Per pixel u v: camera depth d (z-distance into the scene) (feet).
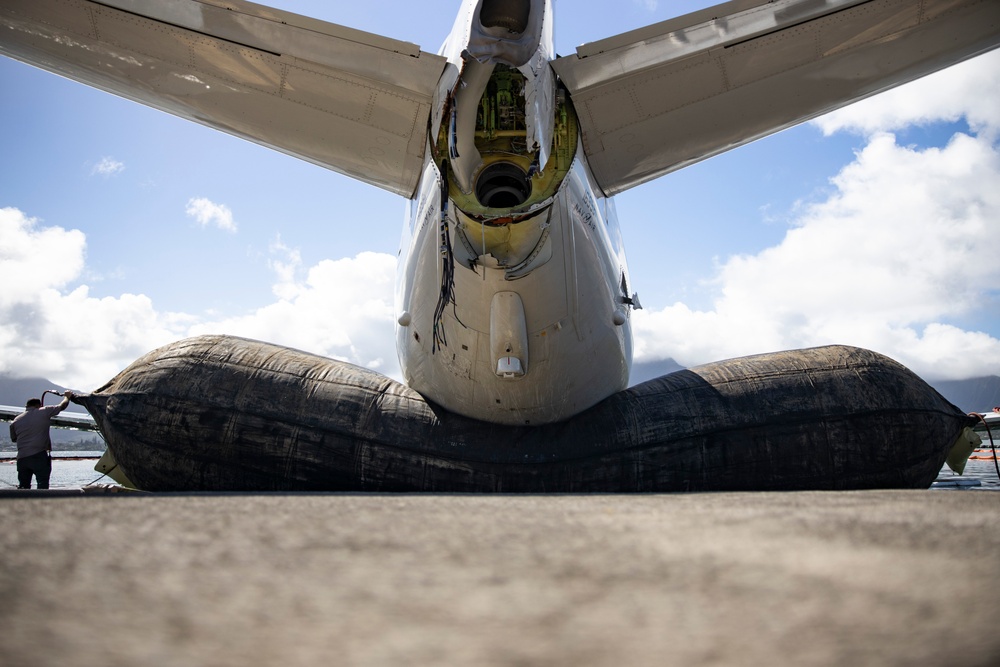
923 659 2.46
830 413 19.92
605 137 18.02
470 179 16.02
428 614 2.98
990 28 16.99
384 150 18.70
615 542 4.62
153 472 20.34
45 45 18.15
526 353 17.74
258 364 20.79
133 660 2.36
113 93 18.88
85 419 33.27
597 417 20.07
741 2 16.76
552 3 17.72
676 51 17.04
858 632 2.74
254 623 2.84
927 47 17.28
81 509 6.22
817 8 16.80
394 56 17.26
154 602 3.10
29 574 3.55
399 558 4.08
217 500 7.55
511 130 16.11
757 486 19.74
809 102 17.83
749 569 3.78
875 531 5.00
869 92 17.78
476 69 15.24
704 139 18.28
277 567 3.81
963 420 21.93
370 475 19.54
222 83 18.29
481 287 17.06
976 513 6.15
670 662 2.42
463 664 2.37
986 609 3.03
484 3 14.67
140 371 21.03
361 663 2.38
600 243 18.39
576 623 2.87
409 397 20.58
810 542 4.57
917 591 3.33
